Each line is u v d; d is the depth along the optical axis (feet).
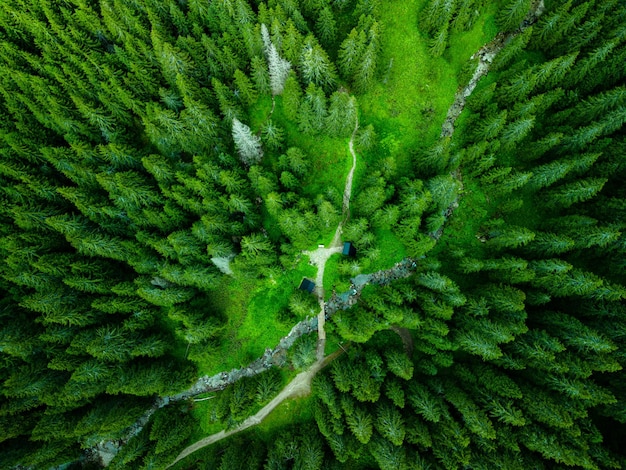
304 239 154.20
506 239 146.82
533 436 126.00
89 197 147.23
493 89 151.12
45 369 150.00
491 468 125.90
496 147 151.64
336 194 156.46
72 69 154.10
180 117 143.13
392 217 147.64
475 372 142.61
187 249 143.23
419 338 155.63
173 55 143.23
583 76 149.69
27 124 158.81
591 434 127.03
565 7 146.92
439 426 134.41
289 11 150.20
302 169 158.71
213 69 155.02
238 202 143.33
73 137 152.97
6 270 147.33
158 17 153.48
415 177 161.48
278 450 153.28
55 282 147.33
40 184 149.59
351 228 151.64
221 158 148.46
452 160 153.07
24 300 141.28
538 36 160.04
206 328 152.25
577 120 151.33
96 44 156.56
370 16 149.38
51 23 150.00
